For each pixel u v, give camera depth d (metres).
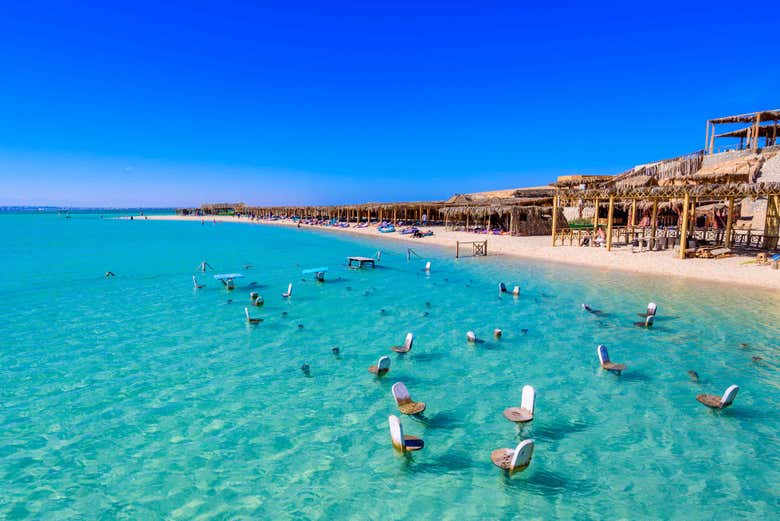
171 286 19.48
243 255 31.91
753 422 7.51
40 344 11.59
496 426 7.49
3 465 6.43
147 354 10.90
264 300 16.72
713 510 5.46
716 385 8.94
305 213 85.12
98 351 11.09
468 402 8.36
